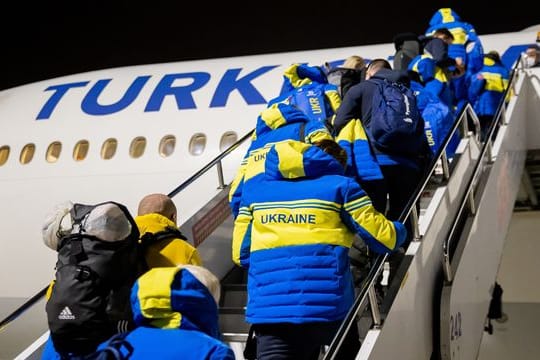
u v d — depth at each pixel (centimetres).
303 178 378
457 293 473
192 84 1041
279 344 368
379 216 370
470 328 512
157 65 1141
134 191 983
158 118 1011
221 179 648
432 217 473
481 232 540
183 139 982
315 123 440
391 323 401
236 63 1075
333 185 370
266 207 376
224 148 960
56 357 350
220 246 600
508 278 1158
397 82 509
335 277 362
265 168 388
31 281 1061
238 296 527
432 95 604
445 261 455
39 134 1072
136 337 270
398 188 494
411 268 434
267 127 468
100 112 1055
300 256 362
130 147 1006
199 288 273
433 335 482
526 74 839
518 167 736
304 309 356
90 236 340
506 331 1132
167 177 970
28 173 1055
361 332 418
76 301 329
